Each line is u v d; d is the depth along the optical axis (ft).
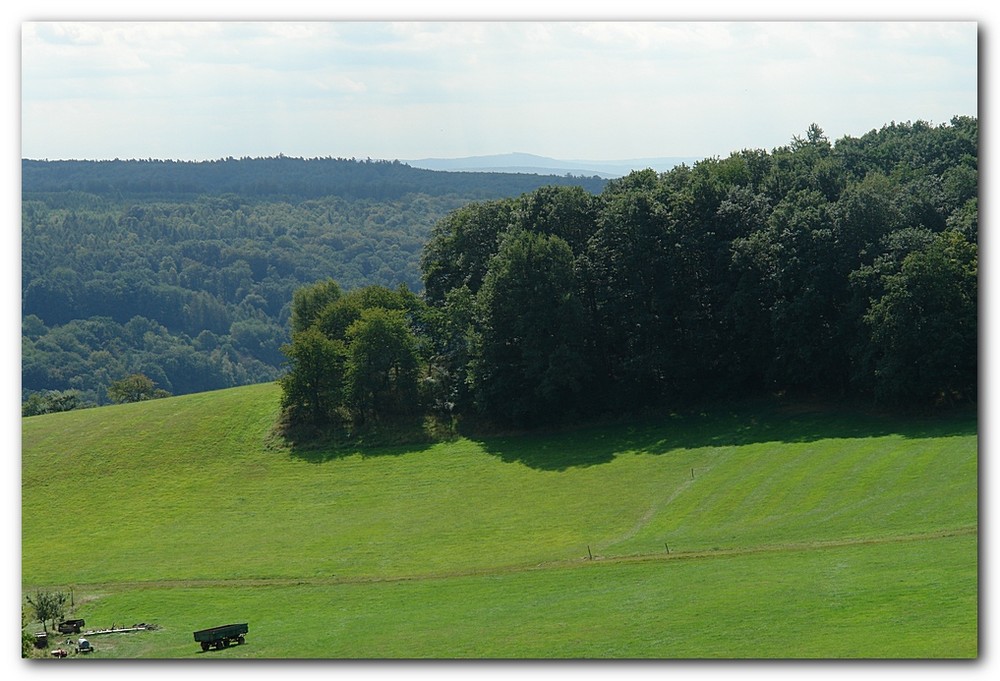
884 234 329.31
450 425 363.35
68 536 295.07
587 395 360.07
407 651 167.12
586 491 291.38
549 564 226.79
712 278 357.00
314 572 246.27
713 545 221.05
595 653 154.61
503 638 169.07
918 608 156.87
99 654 184.24
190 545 280.10
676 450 314.35
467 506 293.23
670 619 168.35
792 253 331.77
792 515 237.86
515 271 354.74
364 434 361.92
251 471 343.26
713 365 350.84
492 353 358.02
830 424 313.12
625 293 355.36
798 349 328.70
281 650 176.04
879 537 206.08
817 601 166.71
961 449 264.31
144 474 345.31
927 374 299.99
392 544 265.95
